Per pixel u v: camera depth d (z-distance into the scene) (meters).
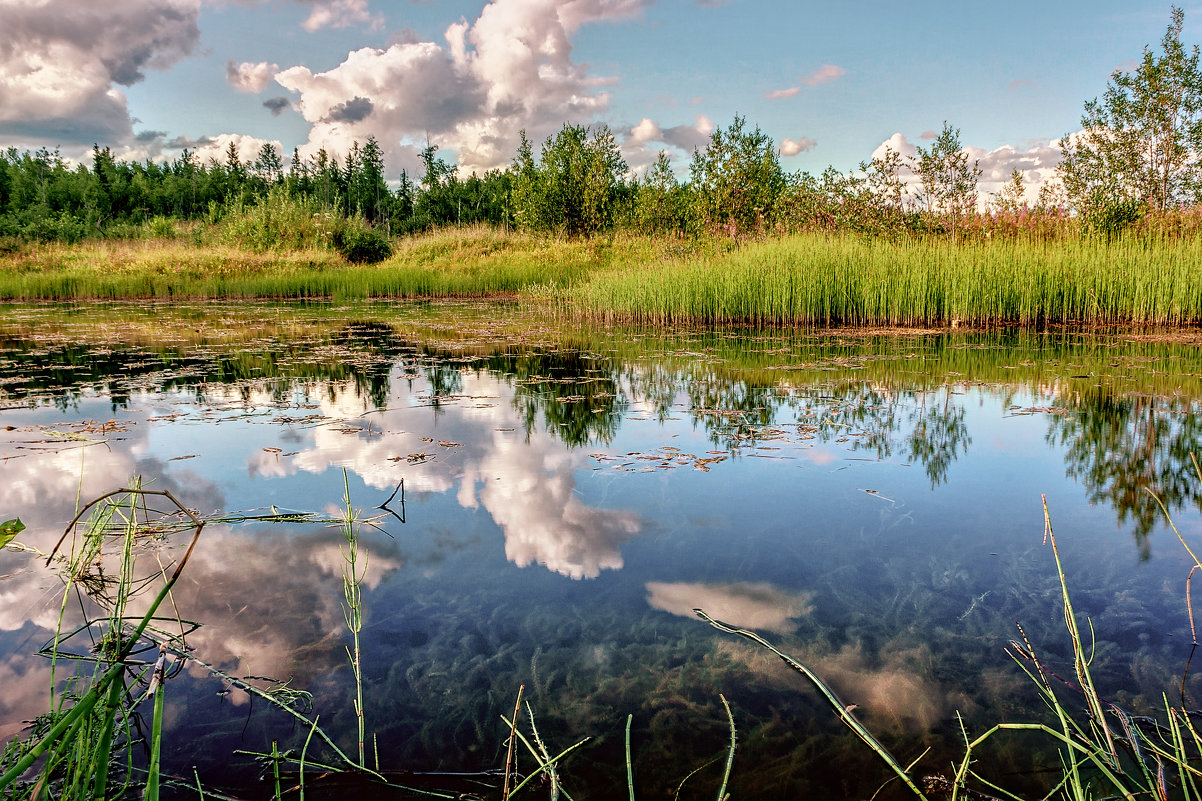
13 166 56.44
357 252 23.33
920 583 2.24
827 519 2.77
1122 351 7.07
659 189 20.84
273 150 65.25
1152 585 2.20
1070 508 2.85
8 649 1.94
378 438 4.09
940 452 3.64
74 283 16.84
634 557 2.46
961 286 9.62
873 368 6.24
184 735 1.59
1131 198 11.61
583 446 3.88
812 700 1.69
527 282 17.06
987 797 1.37
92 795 1.30
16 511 2.94
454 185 48.34
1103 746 1.51
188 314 12.85
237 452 3.80
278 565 2.44
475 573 2.35
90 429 4.32
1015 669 1.79
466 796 1.42
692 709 1.66
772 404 4.86
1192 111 11.20
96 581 2.33
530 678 1.79
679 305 10.59
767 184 15.52
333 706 1.70
